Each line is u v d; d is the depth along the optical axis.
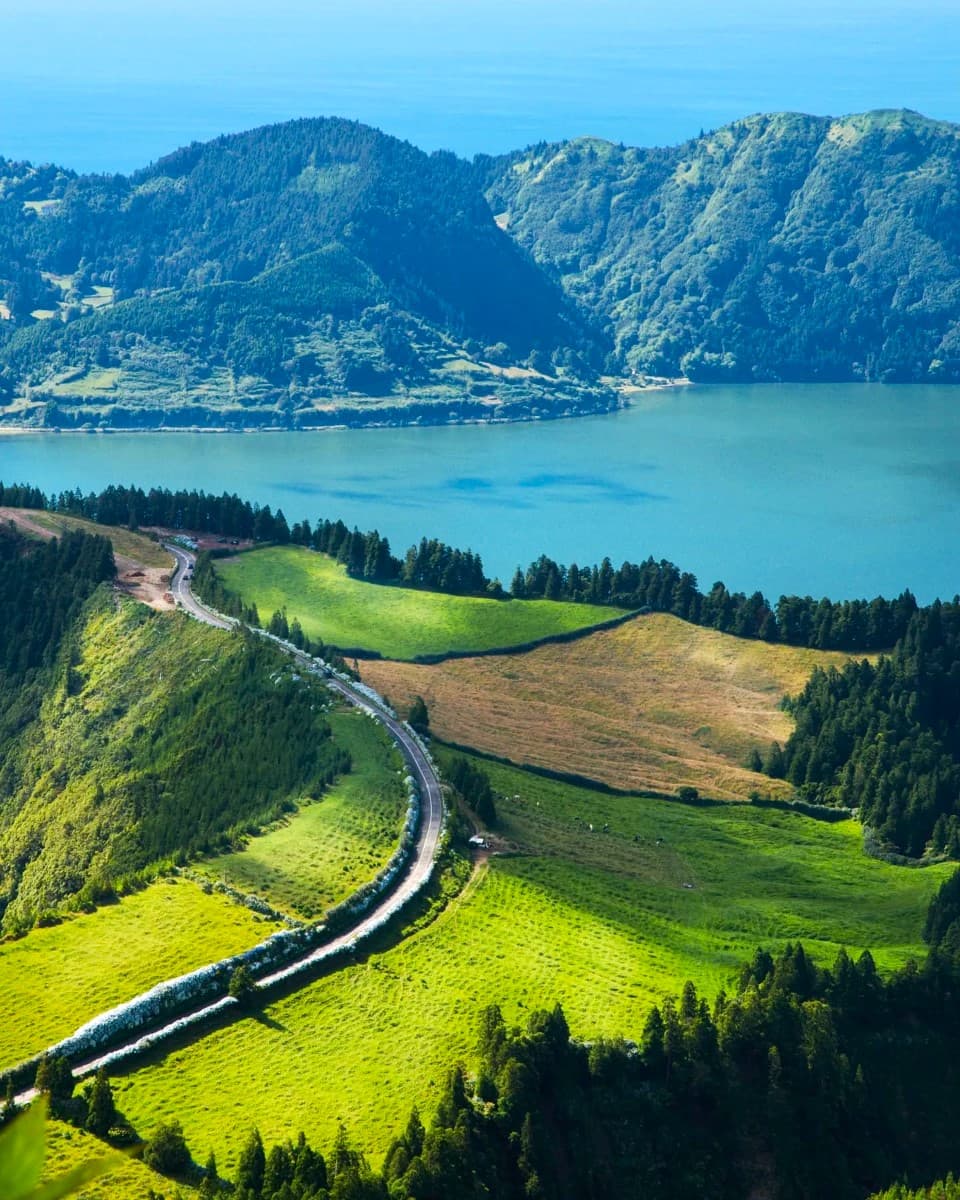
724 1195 150.75
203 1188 128.75
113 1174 130.12
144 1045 152.88
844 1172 156.25
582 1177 146.12
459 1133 139.38
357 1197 128.12
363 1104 148.25
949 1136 168.00
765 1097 159.50
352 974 171.50
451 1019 164.12
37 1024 154.50
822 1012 169.38
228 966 167.50
